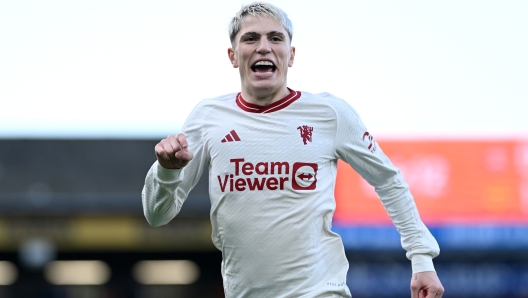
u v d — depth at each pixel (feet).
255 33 53.11
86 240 176.65
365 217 157.38
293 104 53.52
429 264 53.88
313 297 51.37
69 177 173.37
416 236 54.29
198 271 214.48
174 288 214.07
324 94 54.90
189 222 177.27
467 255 172.04
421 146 156.97
